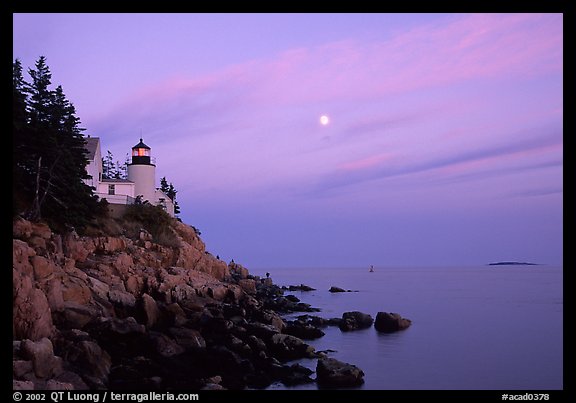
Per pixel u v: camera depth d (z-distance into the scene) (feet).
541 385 88.94
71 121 143.54
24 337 74.64
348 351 116.47
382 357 110.42
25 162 127.95
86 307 95.61
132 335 88.07
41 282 88.84
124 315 108.37
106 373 73.20
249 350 93.81
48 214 128.88
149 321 106.32
